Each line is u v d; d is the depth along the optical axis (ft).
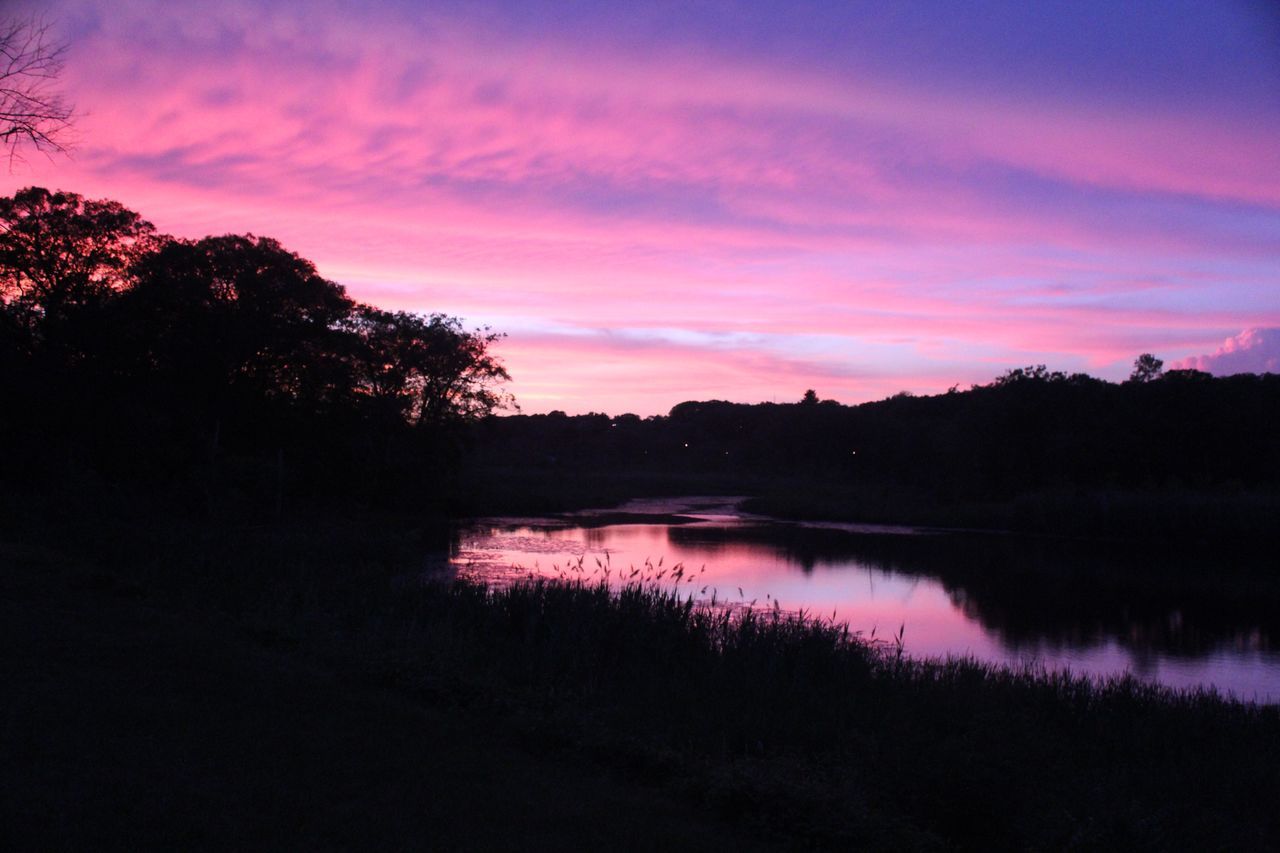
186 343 126.82
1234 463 178.29
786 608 74.59
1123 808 27.63
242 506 108.37
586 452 399.03
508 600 47.80
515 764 24.39
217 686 28.04
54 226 120.16
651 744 28.35
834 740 31.50
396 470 161.79
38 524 71.97
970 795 23.39
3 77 47.55
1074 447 185.78
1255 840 28.22
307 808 18.95
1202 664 62.39
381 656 34.50
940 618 75.92
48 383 109.29
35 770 19.24
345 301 148.36
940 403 330.34
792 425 340.59
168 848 16.21
